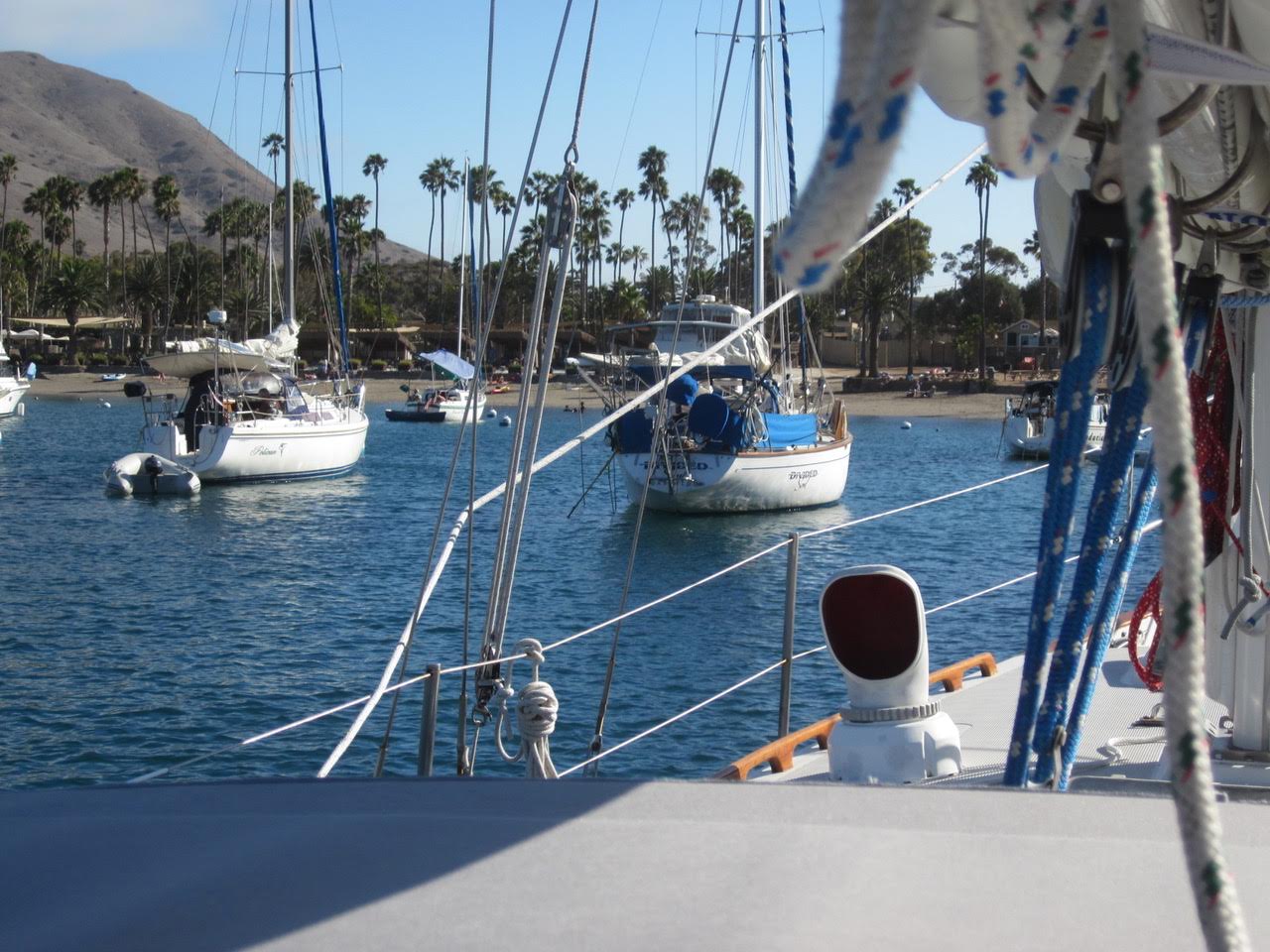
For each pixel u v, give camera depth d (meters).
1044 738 2.02
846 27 0.77
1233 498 3.03
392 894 1.53
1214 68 1.60
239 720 12.30
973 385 79.56
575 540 25.23
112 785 1.99
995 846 1.64
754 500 28.12
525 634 16.34
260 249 95.12
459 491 33.62
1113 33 0.84
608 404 27.47
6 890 1.58
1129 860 1.59
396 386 87.00
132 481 32.19
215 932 1.45
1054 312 97.88
